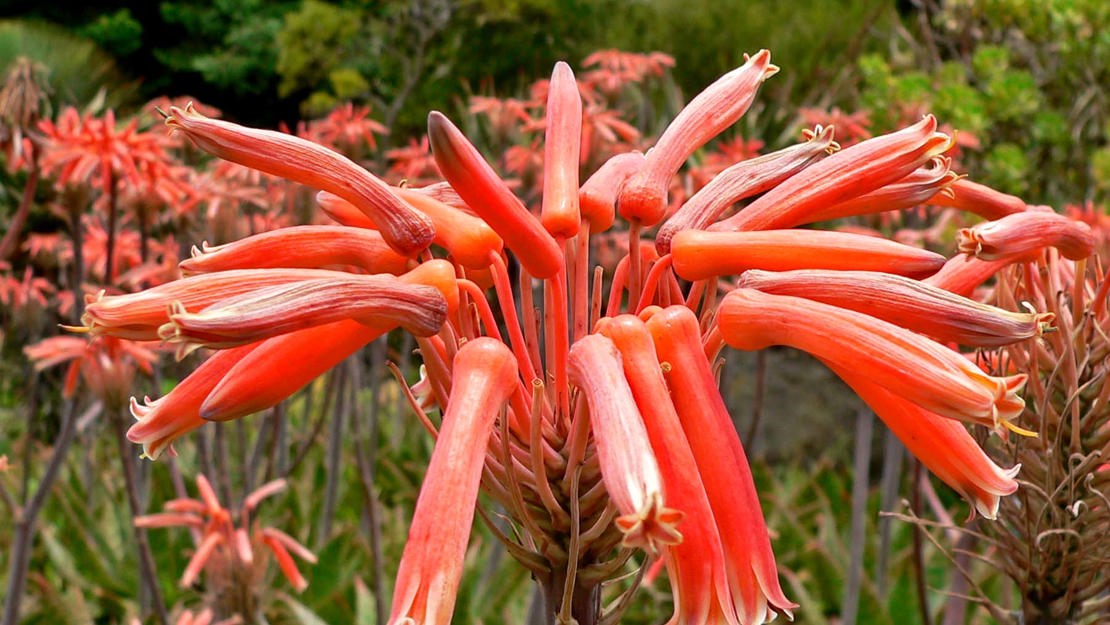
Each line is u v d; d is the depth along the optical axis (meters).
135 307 1.26
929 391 1.21
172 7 18.20
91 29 17.89
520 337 1.47
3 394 7.98
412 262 1.47
